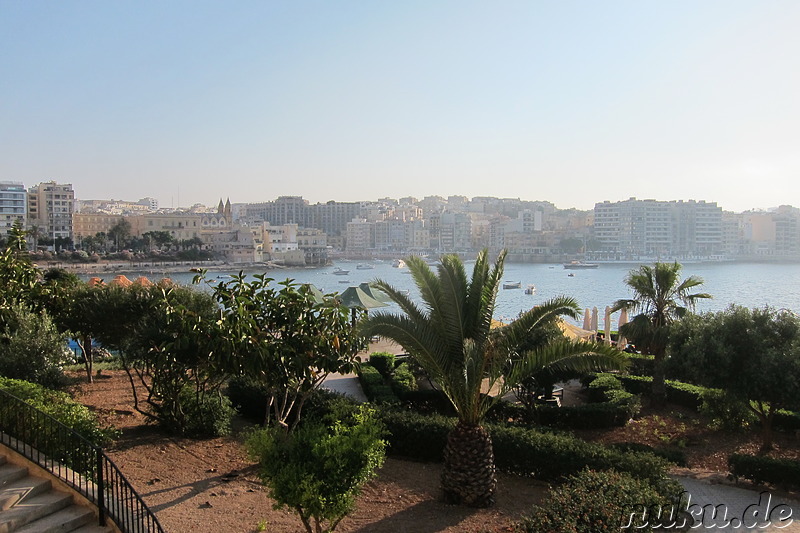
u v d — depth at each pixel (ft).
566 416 71.56
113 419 62.69
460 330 46.44
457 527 41.52
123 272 609.42
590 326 136.77
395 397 76.59
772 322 62.49
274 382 54.03
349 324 57.21
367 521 42.39
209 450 55.26
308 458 35.45
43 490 36.52
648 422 74.28
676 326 71.77
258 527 39.47
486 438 46.26
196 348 55.06
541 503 46.06
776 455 61.93
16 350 58.03
